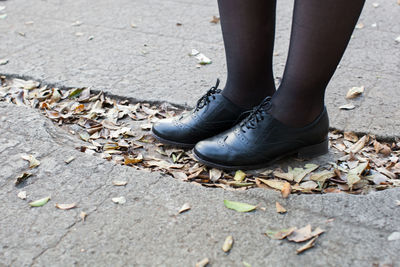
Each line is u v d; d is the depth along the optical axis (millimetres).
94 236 1187
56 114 1872
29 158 1500
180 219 1242
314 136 1487
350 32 1254
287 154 1505
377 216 1236
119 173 1436
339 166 1513
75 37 2648
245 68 1486
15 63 2311
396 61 2340
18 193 1351
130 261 1112
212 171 1496
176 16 2988
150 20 2916
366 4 3156
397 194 1314
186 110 1909
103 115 1875
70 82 2117
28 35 2670
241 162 1464
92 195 1341
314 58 1280
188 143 1596
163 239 1176
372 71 2230
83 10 3090
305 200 1309
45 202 1312
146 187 1373
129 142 1692
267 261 1104
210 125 1569
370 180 1442
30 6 3158
